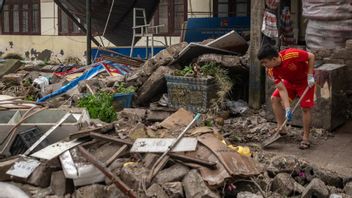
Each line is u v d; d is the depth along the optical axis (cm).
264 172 526
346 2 793
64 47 1930
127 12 1520
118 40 1628
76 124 616
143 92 883
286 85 667
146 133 578
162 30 1594
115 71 1020
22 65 1298
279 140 693
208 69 833
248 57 842
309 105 646
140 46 1456
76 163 525
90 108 764
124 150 546
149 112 781
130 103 878
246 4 1409
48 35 1977
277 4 825
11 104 707
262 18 816
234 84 882
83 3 1554
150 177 494
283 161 541
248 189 499
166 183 487
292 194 496
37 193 527
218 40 873
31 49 2039
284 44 965
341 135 716
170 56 892
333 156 620
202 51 884
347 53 782
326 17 811
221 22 1295
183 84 823
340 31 806
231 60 847
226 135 700
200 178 481
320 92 718
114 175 495
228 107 833
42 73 1203
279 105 679
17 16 2084
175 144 535
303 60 628
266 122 769
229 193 490
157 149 532
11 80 1128
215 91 826
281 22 955
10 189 486
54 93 943
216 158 507
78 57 1891
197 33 1304
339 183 525
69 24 1902
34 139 613
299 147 656
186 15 1527
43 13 1978
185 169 503
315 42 841
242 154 532
